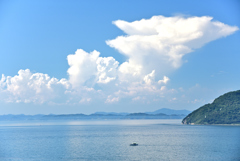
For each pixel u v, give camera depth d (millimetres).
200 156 155875
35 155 164250
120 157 154250
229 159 147500
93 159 150000
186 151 173250
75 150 181500
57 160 149000
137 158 151125
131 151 174375
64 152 173625
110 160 147000
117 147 194250
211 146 196500
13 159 153625
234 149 180875
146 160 146125
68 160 148500
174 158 150625
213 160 145250
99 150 180000
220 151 172625
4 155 165625
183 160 145625
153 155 159625
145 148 187875
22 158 155750
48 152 174625
